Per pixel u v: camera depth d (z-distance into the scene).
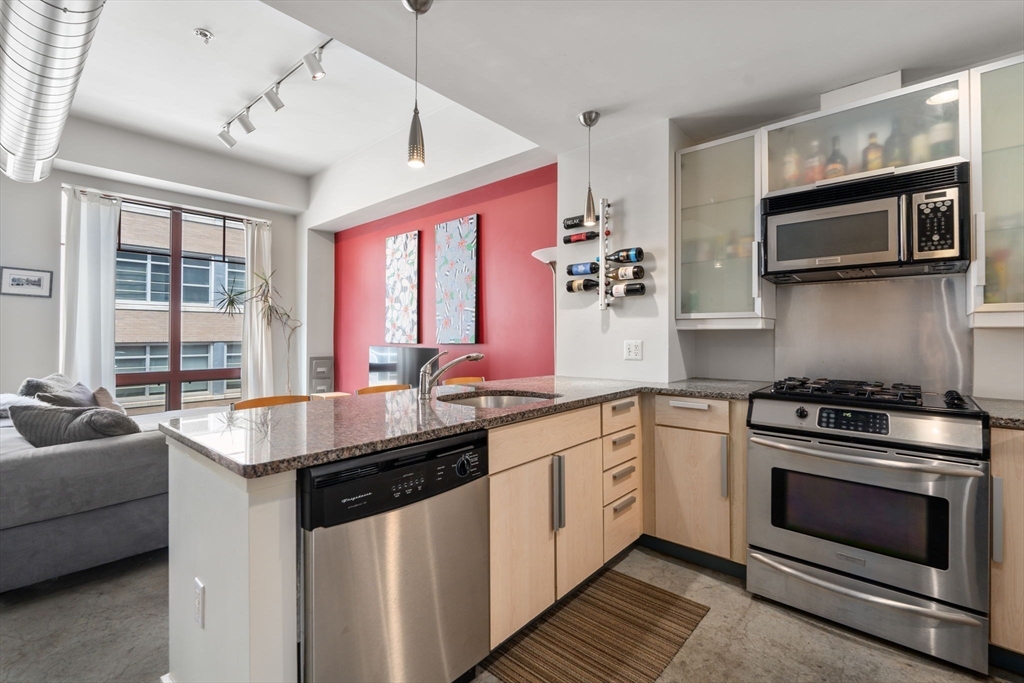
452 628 1.39
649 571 2.25
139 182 4.38
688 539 2.27
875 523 1.73
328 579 1.10
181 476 1.40
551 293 3.36
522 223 3.54
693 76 2.15
